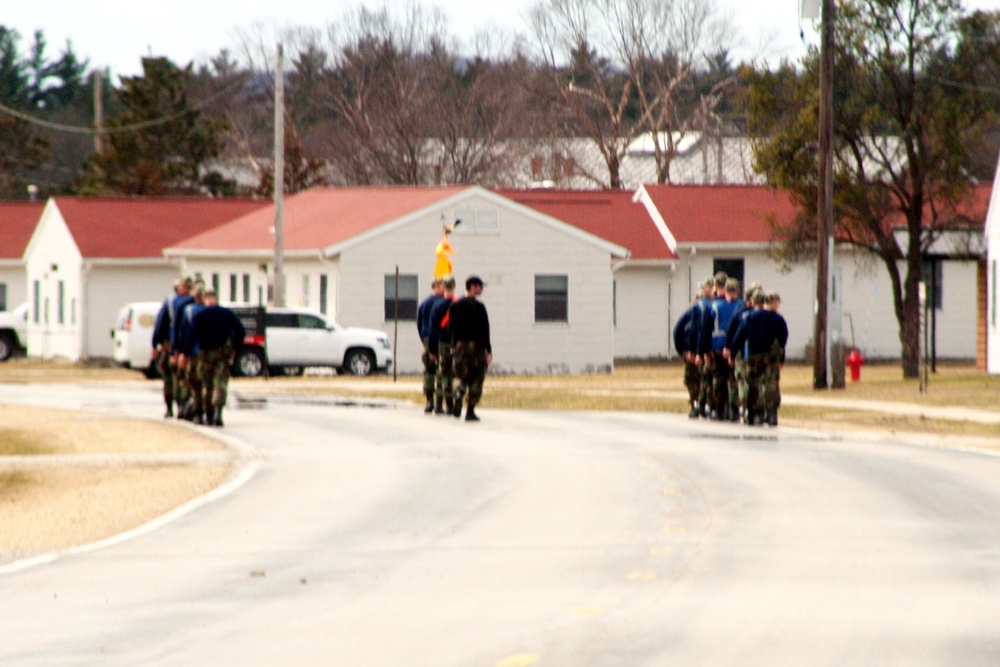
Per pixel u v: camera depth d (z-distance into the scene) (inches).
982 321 3555.6
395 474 1515.7
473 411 2138.3
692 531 1128.2
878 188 3272.6
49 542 1181.7
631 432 1957.4
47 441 1915.6
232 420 2183.8
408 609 858.8
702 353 2133.4
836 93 3181.6
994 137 4237.2
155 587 947.3
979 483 1407.5
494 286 3826.3
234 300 4138.8
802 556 1016.9
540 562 1010.1
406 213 3777.1
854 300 4335.6
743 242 4350.4
